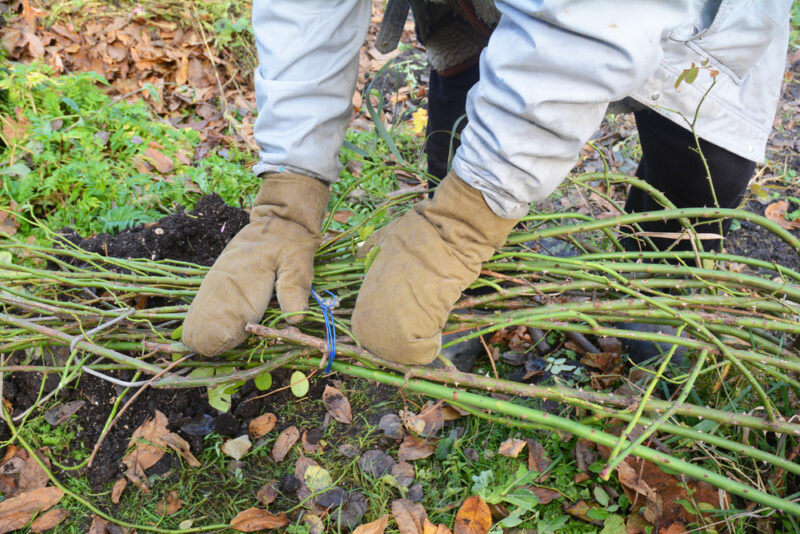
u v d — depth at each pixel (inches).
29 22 119.5
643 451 48.9
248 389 69.2
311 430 67.8
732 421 51.8
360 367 56.1
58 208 90.7
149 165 102.4
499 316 57.6
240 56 131.3
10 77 103.6
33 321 64.4
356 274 61.3
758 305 57.1
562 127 42.8
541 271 59.7
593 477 62.6
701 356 52.2
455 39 68.2
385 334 50.0
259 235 57.6
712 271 57.9
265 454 65.6
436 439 66.3
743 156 62.3
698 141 61.9
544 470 62.1
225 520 60.0
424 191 66.5
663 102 59.0
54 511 59.3
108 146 104.3
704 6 55.9
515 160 44.1
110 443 64.4
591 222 60.1
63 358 67.3
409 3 67.6
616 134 119.5
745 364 67.7
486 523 57.3
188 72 127.4
